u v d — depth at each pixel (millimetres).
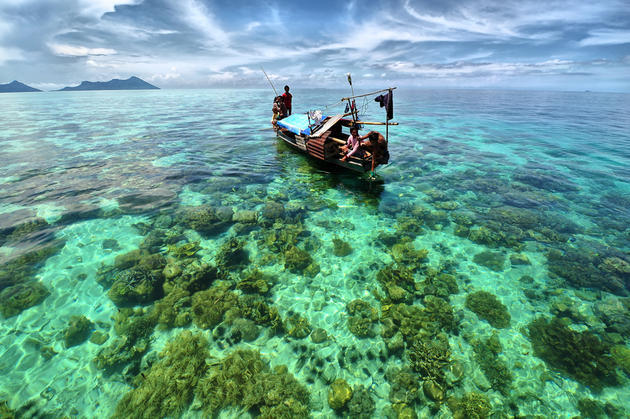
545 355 4734
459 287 6367
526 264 7070
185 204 9711
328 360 4734
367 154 11133
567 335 5016
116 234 7910
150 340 4953
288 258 7027
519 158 15555
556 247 7676
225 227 8422
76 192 10398
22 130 22328
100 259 6895
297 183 11680
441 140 19672
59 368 4426
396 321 5449
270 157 15000
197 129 22750
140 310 5555
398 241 8016
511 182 12078
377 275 6738
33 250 7082
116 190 10641
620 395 4133
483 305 5773
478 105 45531
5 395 4016
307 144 13023
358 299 6012
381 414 3957
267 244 7684
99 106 46938
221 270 6723
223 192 10711
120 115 32719
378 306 5859
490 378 4410
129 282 5996
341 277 6660
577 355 4656
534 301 5949
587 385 4266
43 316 5324
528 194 10898
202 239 7879
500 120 28891
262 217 8977
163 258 6996
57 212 8922
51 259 6816
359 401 4109
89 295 5848
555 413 3936
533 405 4031
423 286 6355
